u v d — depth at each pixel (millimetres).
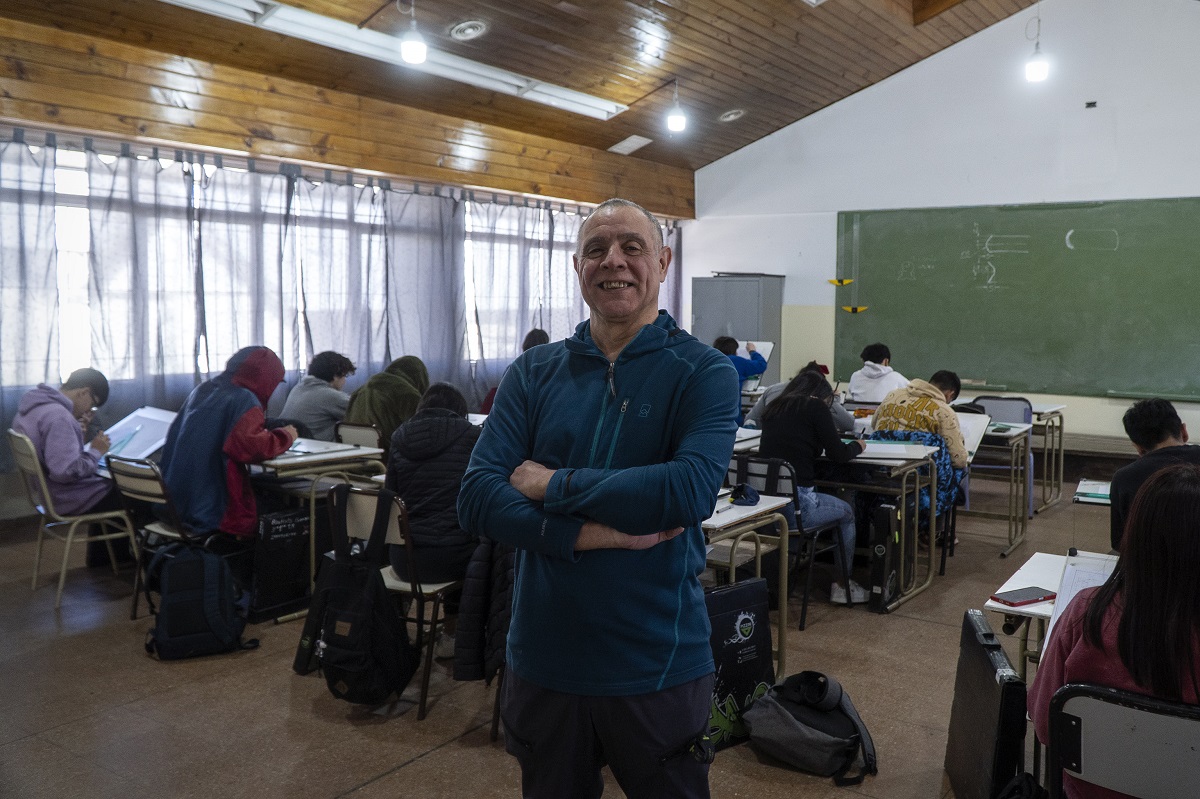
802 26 6703
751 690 2783
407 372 5184
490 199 7566
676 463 1271
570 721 1331
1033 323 7676
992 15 7520
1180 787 1308
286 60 5652
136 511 4047
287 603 3885
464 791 2441
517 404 1467
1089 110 7344
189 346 5625
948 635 3730
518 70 6426
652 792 1348
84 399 4328
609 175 8352
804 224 8773
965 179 7922
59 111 4781
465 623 2762
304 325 6273
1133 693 1328
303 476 4289
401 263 6895
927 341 8188
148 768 2549
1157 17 7039
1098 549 2920
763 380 8742
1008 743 1876
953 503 4887
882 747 2715
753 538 3268
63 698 3027
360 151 6320
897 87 8172
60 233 5066
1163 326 7137
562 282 8328
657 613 1324
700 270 9430
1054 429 7309
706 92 7434
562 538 1275
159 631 3350
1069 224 7461
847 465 4309
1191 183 6980
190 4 4848
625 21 5973
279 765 2576
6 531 5125
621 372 1391
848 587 4090
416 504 3008
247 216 5879
